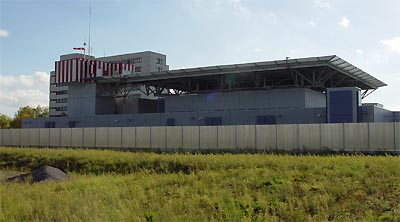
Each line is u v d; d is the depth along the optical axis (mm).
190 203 14477
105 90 69438
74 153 35812
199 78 62000
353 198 14297
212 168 24125
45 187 19031
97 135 46781
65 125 65500
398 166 18234
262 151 36438
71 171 32094
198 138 39906
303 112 47250
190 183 19094
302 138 35250
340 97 45344
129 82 66812
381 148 32469
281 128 36125
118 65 71938
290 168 20203
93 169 30641
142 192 16938
